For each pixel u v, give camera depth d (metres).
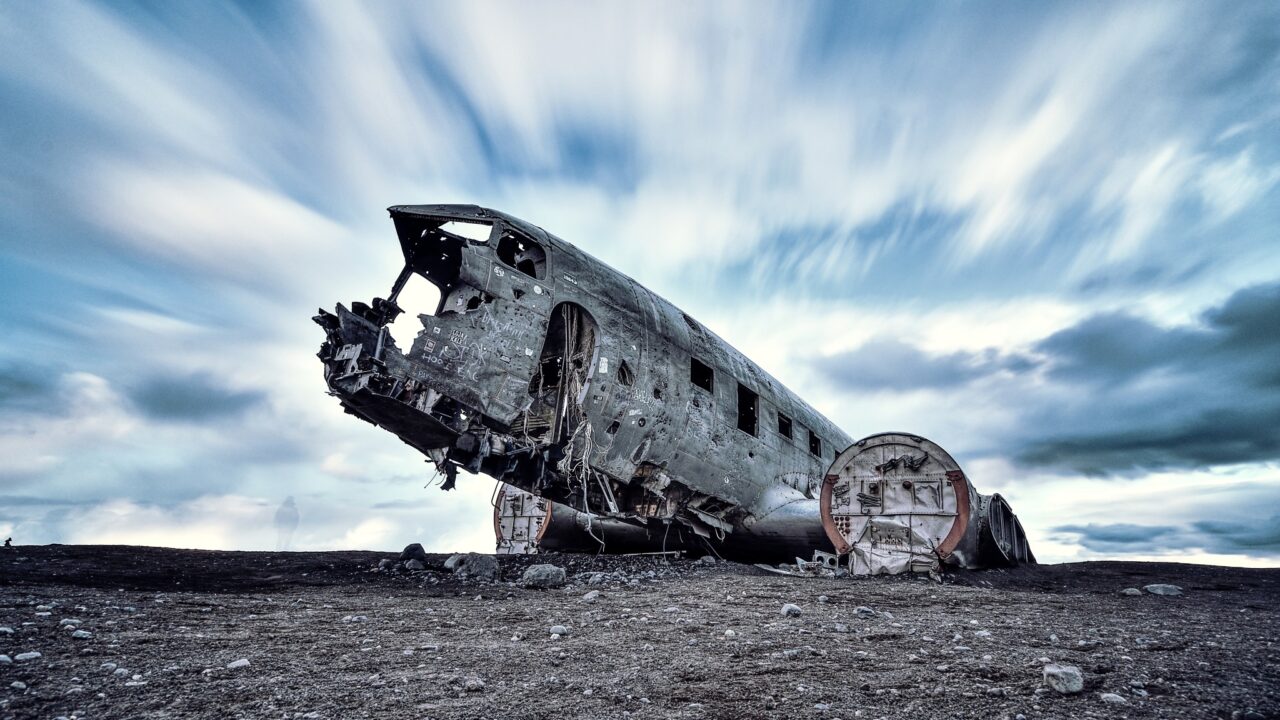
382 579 8.62
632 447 11.18
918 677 3.96
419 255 10.12
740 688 3.71
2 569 7.72
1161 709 3.37
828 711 3.31
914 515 10.94
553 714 3.22
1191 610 7.49
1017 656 4.55
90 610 5.22
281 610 5.98
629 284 12.25
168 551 10.29
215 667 3.85
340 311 8.73
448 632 5.25
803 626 5.72
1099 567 14.18
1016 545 15.18
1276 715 3.31
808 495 14.95
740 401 14.43
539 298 10.25
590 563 10.59
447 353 9.20
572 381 10.78
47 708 3.04
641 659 4.38
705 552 13.41
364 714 3.14
